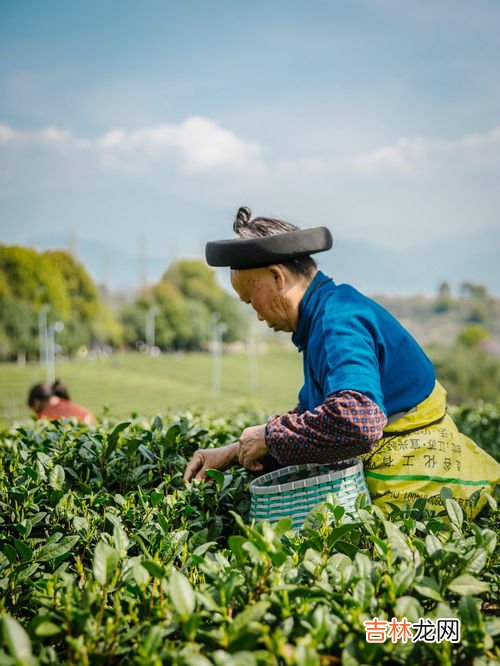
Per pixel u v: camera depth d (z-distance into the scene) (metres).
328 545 1.86
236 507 2.46
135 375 62.94
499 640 1.63
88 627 1.49
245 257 2.34
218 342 87.62
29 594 1.90
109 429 3.55
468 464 2.45
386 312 2.42
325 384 2.17
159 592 1.68
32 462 2.81
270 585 1.61
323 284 2.42
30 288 73.50
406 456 2.37
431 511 2.21
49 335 72.81
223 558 1.77
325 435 2.06
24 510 2.35
